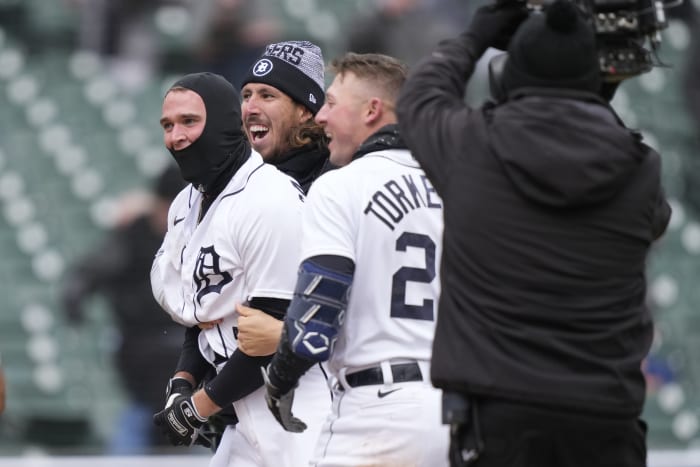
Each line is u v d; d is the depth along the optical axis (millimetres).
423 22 40000
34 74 44281
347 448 12172
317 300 11797
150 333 34406
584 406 10062
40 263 38188
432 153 10703
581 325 10188
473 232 10414
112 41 44531
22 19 44938
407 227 12250
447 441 11898
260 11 39844
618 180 10250
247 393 13727
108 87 43812
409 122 10891
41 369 34938
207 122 13797
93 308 35781
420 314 12195
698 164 43969
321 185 12273
